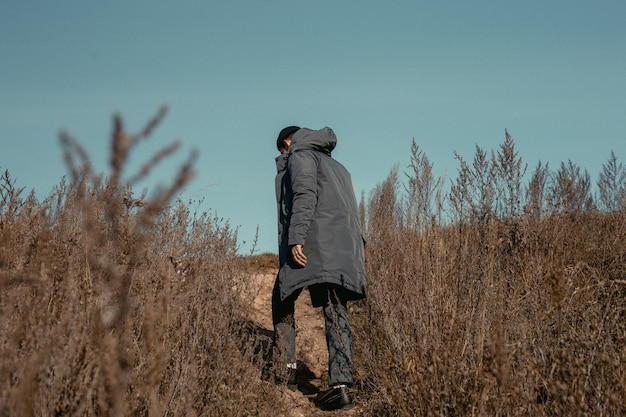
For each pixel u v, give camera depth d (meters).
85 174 1.70
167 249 3.72
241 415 3.29
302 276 3.98
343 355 3.94
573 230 5.75
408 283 4.02
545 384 2.89
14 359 2.12
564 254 4.32
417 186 4.70
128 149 1.57
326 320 4.07
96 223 2.00
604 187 7.50
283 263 4.11
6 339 2.29
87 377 2.25
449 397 2.87
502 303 3.37
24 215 3.33
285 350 4.00
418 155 4.76
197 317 3.34
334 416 3.86
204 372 3.22
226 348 3.54
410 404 3.05
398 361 3.42
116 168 1.58
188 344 3.12
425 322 3.56
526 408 2.76
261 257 7.64
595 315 3.26
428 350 3.15
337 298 4.02
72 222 3.14
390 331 3.70
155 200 1.71
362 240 4.32
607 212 7.15
